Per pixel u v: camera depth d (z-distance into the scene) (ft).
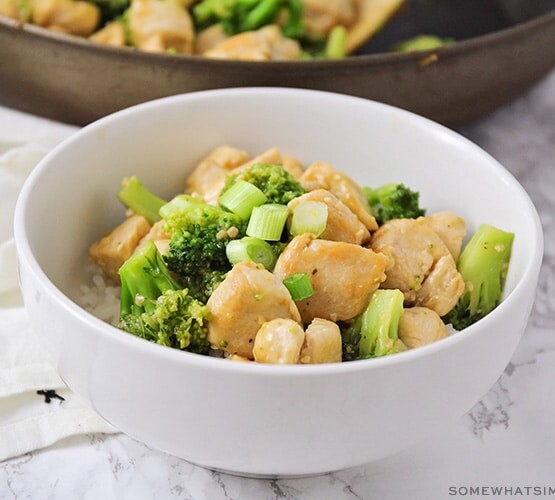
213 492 1.28
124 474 1.30
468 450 1.34
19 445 1.31
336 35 1.96
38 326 1.23
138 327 1.25
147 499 1.27
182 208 1.37
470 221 1.47
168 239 1.39
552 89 2.08
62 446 1.32
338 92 1.69
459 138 1.47
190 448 1.19
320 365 1.11
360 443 1.17
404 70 1.69
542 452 1.35
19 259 1.24
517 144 1.92
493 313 1.19
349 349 1.28
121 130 1.47
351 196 1.39
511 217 1.39
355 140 1.54
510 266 1.38
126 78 1.69
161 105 1.49
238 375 1.10
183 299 1.25
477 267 1.38
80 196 1.43
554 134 1.95
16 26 1.68
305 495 1.28
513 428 1.38
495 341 1.19
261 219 1.30
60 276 1.41
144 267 1.29
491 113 1.87
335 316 1.29
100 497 1.27
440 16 2.11
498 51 1.73
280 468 1.20
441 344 1.14
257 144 1.56
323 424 1.14
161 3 1.92
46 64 1.70
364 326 1.28
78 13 1.92
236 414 1.13
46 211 1.36
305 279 1.25
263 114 1.54
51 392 1.36
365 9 2.00
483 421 1.39
